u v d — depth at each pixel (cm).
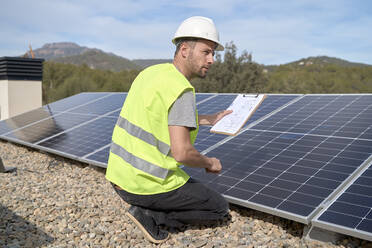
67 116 1093
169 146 357
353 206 362
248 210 483
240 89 3997
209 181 491
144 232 385
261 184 451
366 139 485
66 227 437
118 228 433
